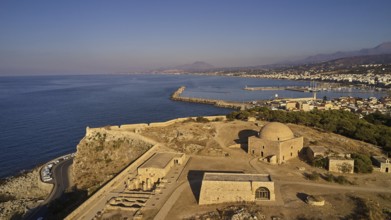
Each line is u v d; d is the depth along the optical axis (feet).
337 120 403.95
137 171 252.62
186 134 367.25
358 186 221.87
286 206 186.91
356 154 268.21
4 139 488.44
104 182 280.92
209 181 197.67
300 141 300.20
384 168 255.70
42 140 485.15
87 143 365.40
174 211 184.24
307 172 250.37
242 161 279.49
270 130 290.97
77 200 260.21
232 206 188.03
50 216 249.14
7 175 354.74
